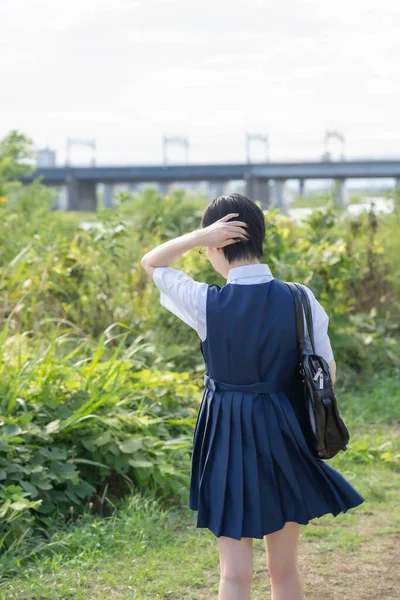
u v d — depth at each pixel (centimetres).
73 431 524
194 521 500
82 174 8869
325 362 291
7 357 591
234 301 291
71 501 495
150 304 882
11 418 497
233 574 291
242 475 287
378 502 545
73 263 855
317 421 287
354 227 1076
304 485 293
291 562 304
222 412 293
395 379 876
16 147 2159
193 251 891
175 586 407
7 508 433
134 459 521
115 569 424
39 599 385
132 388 605
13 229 1124
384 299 1040
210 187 9156
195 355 809
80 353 726
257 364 289
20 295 791
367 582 420
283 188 8612
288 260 878
